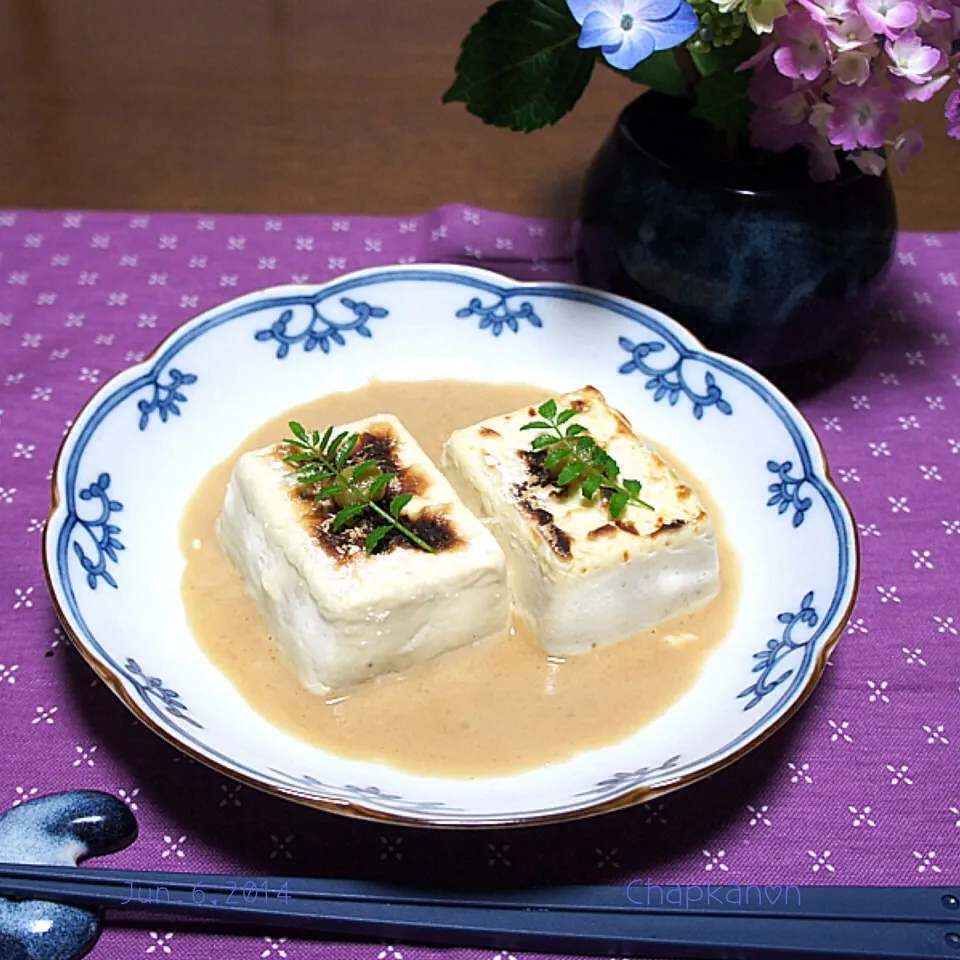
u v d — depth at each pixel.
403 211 0.64
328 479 0.47
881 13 0.47
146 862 0.44
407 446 0.49
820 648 0.44
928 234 0.63
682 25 0.47
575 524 0.47
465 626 0.46
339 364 0.54
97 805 0.43
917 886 0.43
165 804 0.45
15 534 0.51
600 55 0.52
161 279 0.60
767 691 0.44
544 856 0.44
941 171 0.67
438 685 0.46
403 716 0.45
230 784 0.45
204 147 0.67
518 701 0.46
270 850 0.44
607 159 0.54
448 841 0.44
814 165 0.51
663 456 0.52
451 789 0.44
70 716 0.46
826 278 0.53
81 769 0.45
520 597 0.47
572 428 0.48
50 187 0.64
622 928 0.42
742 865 0.44
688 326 0.55
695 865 0.44
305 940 0.43
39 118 0.68
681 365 0.53
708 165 0.54
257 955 0.42
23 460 0.53
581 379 0.54
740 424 0.51
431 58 0.73
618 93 0.70
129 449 0.50
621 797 0.41
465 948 0.42
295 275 0.60
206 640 0.47
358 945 0.42
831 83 0.49
